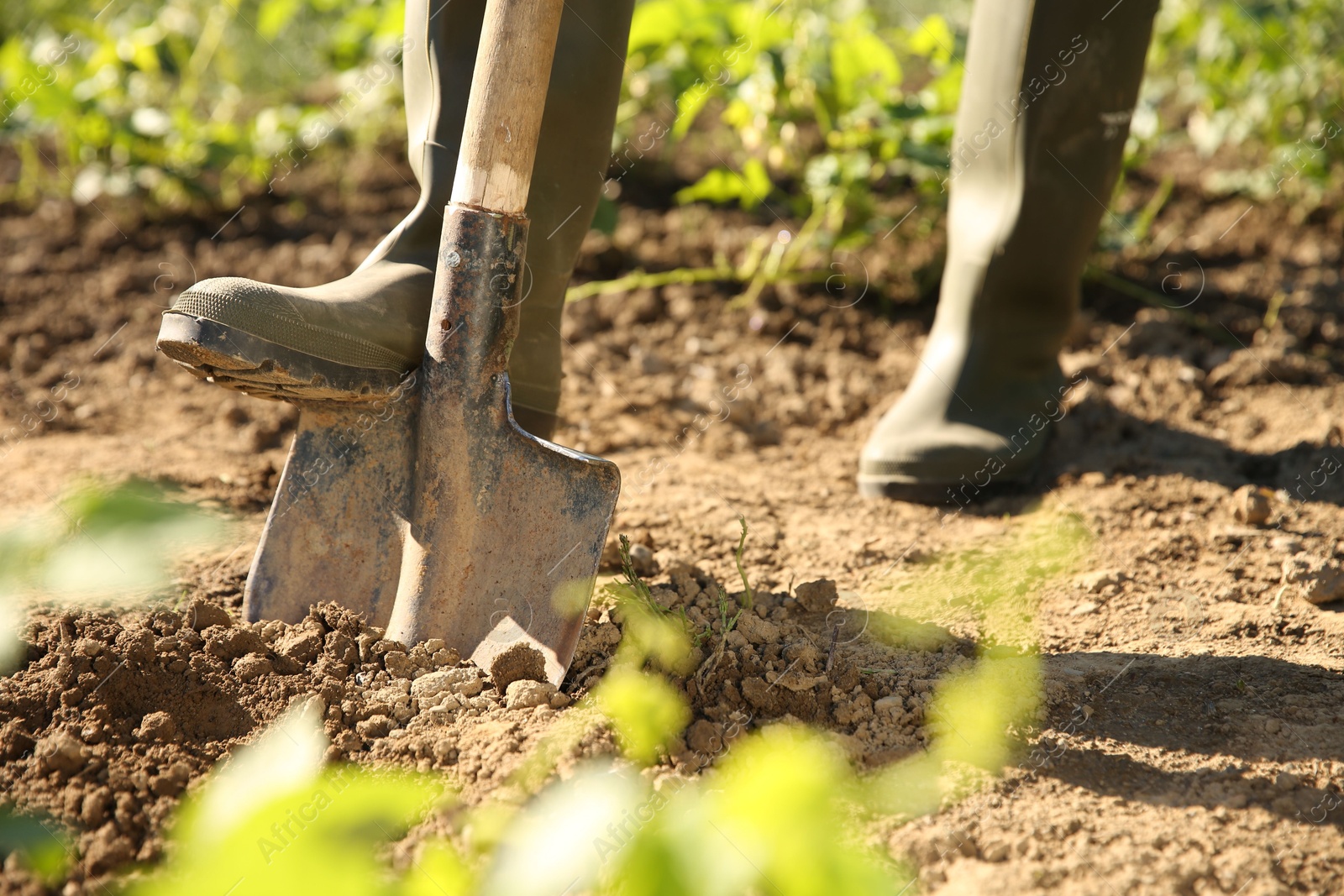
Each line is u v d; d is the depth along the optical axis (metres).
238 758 1.18
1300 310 2.69
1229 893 1.00
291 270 3.04
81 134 3.40
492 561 1.37
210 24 4.01
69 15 4.03
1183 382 2.41
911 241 3.07
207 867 0.66
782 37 3.01
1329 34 3.29
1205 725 1.27
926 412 2.05
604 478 1.34
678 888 0.62
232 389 1.37
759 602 1.55
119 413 2.40
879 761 1.19
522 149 1.32
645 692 1.07
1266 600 1.61
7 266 3.10
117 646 1.29
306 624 1.38
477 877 0.96
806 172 3.05
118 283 3.00
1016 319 2.04
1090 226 1.96
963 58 2.82
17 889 1.00
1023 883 1.01
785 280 2.96
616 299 2.93
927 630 1.52
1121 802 1.13
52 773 1.13
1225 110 3.38
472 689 1.29
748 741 1.19
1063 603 1.63
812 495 2.07
